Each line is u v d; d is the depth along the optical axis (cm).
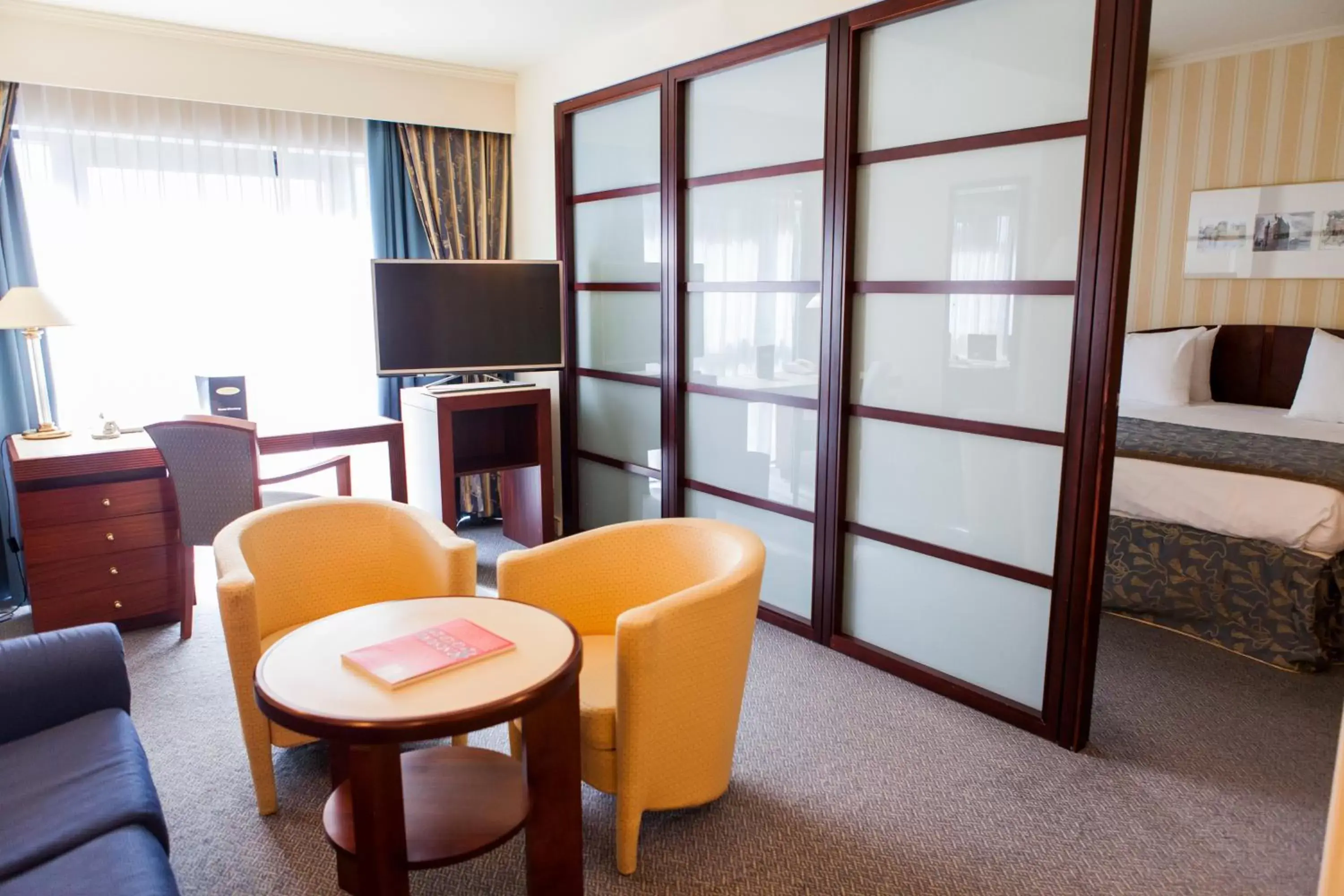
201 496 306
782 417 324
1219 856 197
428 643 173
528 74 433
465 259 435
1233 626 309
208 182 393
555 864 175
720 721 202
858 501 302
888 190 276
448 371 389
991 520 261
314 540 243
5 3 319
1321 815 213
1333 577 294
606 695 194
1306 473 304
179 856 198
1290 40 444
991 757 240
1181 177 496
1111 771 233
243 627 198
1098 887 187
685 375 366
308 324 428
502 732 260
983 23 244
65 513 307
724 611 192
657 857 198
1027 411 247
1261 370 475
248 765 237
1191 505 320
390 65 407
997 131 245
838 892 186
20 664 178
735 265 334
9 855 136
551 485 414
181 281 392
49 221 356
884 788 226
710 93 336
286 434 343
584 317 425
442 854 157
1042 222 237
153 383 390
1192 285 501
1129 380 490
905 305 275
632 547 232
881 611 300
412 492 421
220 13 337
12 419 351
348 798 179
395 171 430
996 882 189
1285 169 457
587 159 406
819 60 291
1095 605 236
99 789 155
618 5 329
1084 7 221
